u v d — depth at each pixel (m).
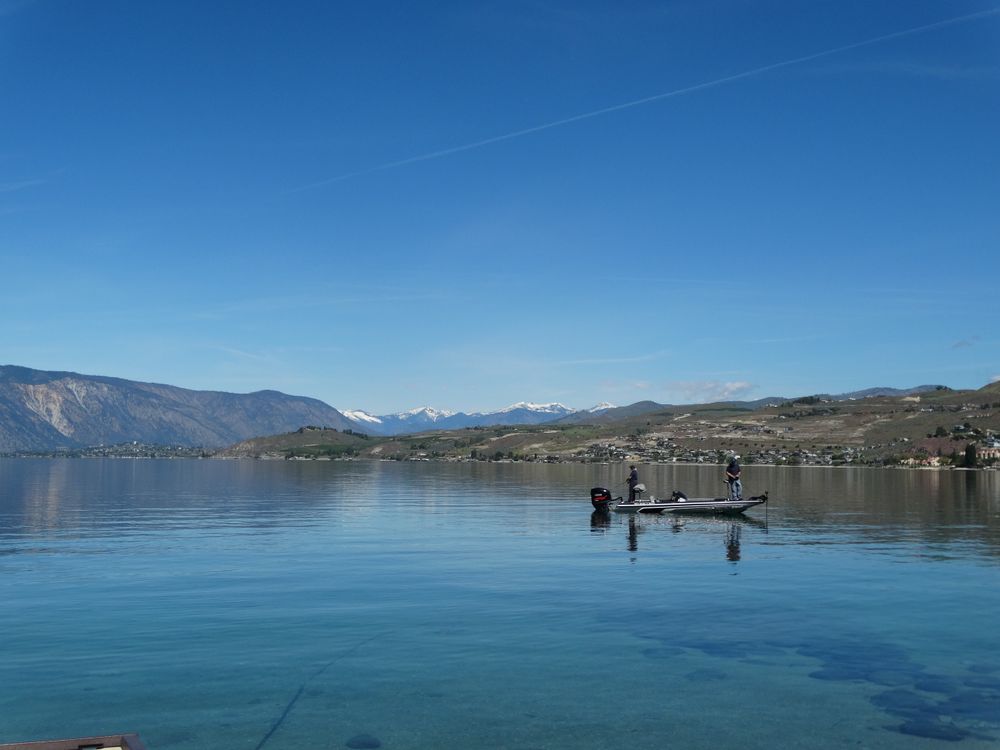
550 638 19.41
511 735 13.42
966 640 19.39
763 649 18.53
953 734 13.60
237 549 35.62
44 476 154.25
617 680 16.25
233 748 12.84
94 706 14.69
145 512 58.09
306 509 60.69
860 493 84.44
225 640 19.12
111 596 24.36
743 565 30.73
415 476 145.50
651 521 49.81
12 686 15.76
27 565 30.73
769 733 13.61
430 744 13.03
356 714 14.31
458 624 20.75
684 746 13.04
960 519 51.38
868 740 13.32
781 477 139.50
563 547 36.31
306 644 18.78
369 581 27.06
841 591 25.33
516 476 145.00
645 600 23.83
